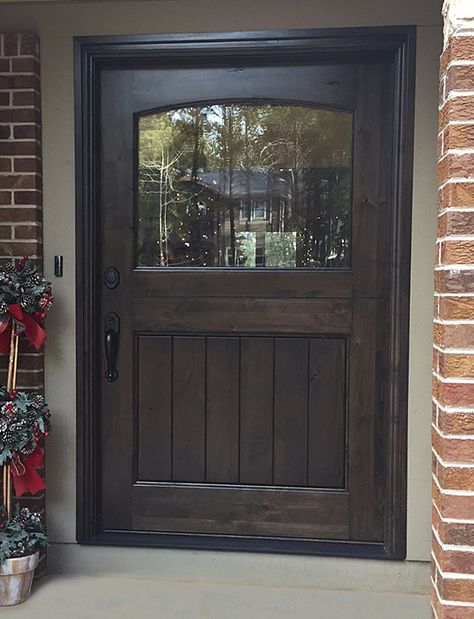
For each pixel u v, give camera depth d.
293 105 2.57
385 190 2.52
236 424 2.63
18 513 2.41
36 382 2.53
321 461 2.60
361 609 2.37
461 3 1.56
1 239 2.52
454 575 1.59
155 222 2.65
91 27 2.51
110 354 2.63
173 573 2.58
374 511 2.58
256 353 2.61
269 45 2.45
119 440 2.66
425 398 2.47
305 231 2.60
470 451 1.59
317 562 2.53
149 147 2.64
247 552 2.56
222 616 2.31
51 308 2.59
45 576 2.58
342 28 2.42
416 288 2.46
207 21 2.47
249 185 2.61
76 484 2.62
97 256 2.62
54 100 2.54
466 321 1.59
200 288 2.61
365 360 2.56
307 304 2.57
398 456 2.49
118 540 2.62
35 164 2.51
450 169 1.58
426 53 2.40
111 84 2.60
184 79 2.58
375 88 2.50
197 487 2.64
